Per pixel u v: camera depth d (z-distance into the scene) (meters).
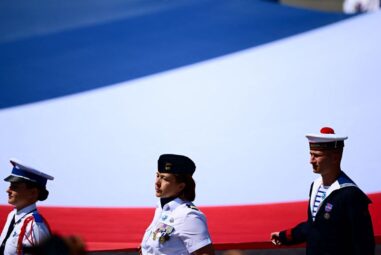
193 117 28.06
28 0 41.19
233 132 26.50
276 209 20.89
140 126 27.88
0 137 27.73
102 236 20.05
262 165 24.08
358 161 23.05
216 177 23.72
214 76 30.98
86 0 40.91
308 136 14.05
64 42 36.41
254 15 37.69
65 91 31.33
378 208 19.88
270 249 19.50
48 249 8.14
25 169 14.70
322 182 14.35
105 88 31.22
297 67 30.33
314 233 13.96
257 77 30.23
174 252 13.40
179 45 34.78
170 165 13.65
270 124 26.56
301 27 35.12
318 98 27.55
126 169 24.97
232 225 20.12
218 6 39.25
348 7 42.59
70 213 21.84
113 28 37.59
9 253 14.33
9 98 31.05
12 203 14.75
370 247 13.40
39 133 27.97
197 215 13.47
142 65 33.12
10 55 35.31
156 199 22.66
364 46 31.27
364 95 27.11
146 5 40.16
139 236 20.03
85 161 25.77
